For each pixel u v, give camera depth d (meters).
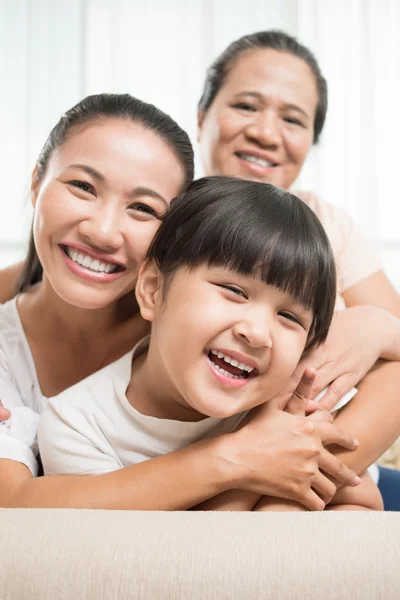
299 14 3.01
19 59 3.05
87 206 0.86
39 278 1.14
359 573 0.44
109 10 3.04
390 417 0.90
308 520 0.50
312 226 0.79
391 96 3.01
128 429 0.86
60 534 0.48
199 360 0.74
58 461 0.84
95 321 1.02
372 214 2.97
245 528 0.48
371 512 0.52
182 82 3.03
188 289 0.75
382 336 0.96
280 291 0.74
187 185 0.94
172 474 0.76
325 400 0.89
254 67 1.30
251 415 0.83
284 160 1.32
